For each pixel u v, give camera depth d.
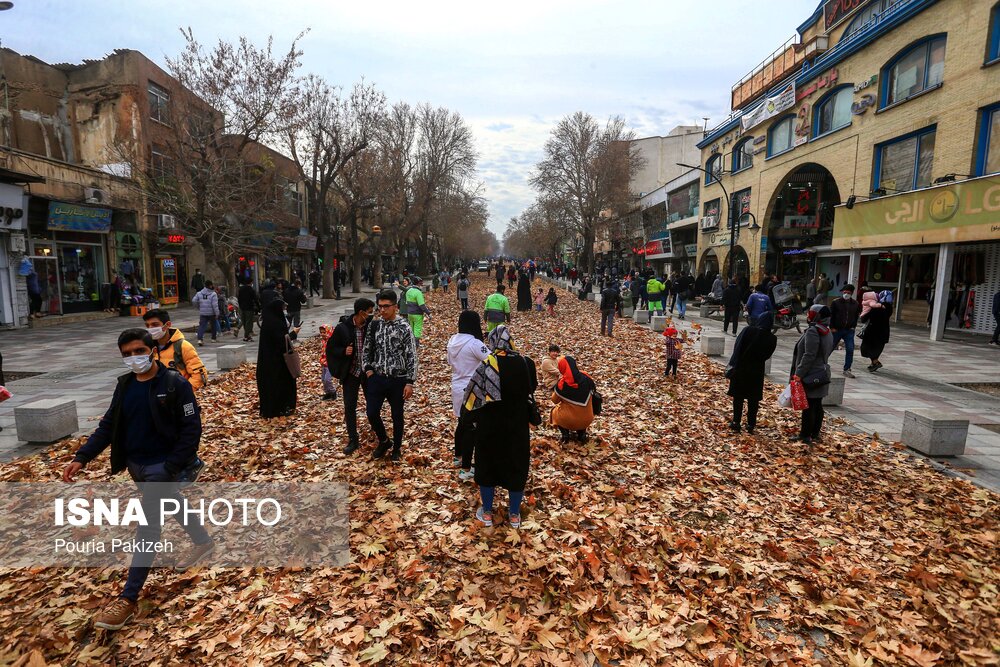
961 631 3.32
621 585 3.65
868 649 3.14
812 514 4.86
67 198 18.81
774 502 5.07
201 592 3.54
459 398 5.12
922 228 16.38
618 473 5.62
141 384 3.36
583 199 49.28
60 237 19.20
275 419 7.28
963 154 15.69
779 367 11.73
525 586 3.56
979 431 7.33
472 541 4.13
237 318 15.85
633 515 4.67
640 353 13.16
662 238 47.06
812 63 26.12
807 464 6.02
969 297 17.81
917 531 4.56
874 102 19.33
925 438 6.38
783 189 28.77
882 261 22.06
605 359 12.25
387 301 5.55
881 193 19.12
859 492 5.34
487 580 3.64
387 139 36.34
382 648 3.02
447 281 38.97
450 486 5.14
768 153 27.72
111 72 22.72
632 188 57.53
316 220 30.12
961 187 14.92
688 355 12.92
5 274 16.92
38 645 3.07
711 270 37.34
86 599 3.49
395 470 5.48
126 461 3.38
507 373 4.21
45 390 9.05
